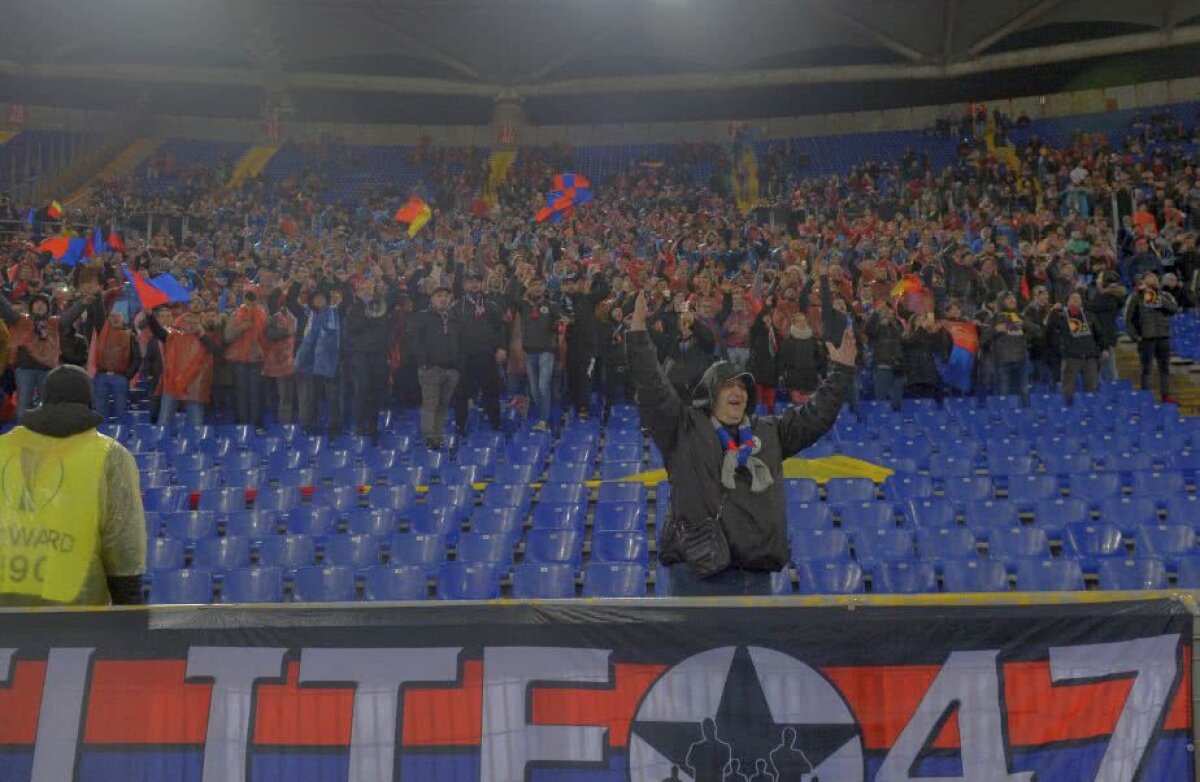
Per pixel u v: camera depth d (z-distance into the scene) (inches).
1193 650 167.3
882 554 434.0
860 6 1733.5
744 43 1831.9
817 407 218.4
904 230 1030.4
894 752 166.1
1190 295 914.1
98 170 1688.0
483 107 1958.7
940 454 595.5
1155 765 165.3
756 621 169.2
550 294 709.3
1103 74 1750.7
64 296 677.9
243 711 170.9
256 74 1845.5
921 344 688.4
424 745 169.5
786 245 987.9
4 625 173.0
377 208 1526.8
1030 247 871.1
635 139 1860.2
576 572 429.1
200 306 660.7
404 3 1793.8
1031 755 165.3
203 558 438.6
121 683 171.9
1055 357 715.4
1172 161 1347.2
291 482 566.3
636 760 167.6
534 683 169.8
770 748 166.9
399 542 440.8
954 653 167.6
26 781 169.5
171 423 650.2
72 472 191.2
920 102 1847.9
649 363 211.9
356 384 632.4
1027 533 435.2
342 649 171.8
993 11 1700.3
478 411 676.1
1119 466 556.7
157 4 1785.2
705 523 208.1
